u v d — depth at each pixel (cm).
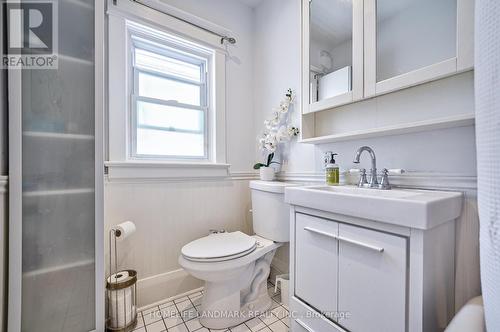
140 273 140
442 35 91
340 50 121
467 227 86
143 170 140
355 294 84
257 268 138
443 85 94
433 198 75
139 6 139
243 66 187
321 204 93
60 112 98
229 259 115
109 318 118
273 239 141
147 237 142
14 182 87
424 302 69
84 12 103
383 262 76
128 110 143
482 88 51
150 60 154
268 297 145
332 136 119
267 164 167
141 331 120
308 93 135
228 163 176
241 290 138
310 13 135
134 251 138
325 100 126
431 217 67
